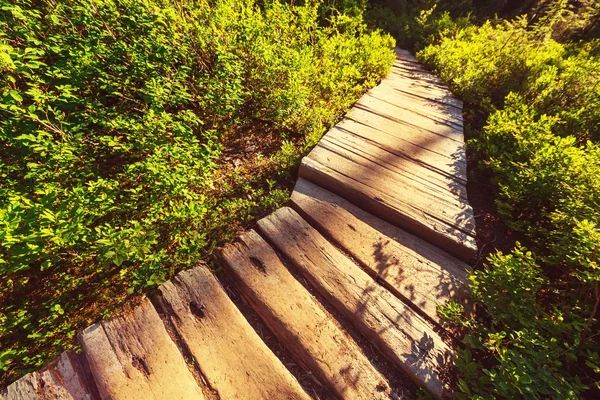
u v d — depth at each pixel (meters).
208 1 4.70
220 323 2.18
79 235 2.41
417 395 1.94
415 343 2.14
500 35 7.62
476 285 2.32
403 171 3.63
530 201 3.28
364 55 6.40
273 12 5.41
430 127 4.68
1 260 2.09
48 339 2.24
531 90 5.48
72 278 2.54
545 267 2.84
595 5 9.18
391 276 2.61
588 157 3.08
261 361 2.01
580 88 5.08
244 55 4.42
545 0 10.67
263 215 3.20
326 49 5.70
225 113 4.10
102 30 3.79
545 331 2.04
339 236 2.93
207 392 1.85
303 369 2.08
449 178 3.61
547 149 3.36
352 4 8.87
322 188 3.50
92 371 1.87
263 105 4.46
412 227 3.05
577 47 9.28
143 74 3.60
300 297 2.38
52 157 2.70
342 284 2.48
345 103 4.98
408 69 7.73
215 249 2.71
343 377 1.96
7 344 2.22
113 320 2.12
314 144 4.06
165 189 2.91
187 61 4.09
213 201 3.29
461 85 6.19
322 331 2.19
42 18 3.78
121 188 3.28
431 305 2.41
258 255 2.64
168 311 2.21
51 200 2.28
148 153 3.35
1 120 2.99
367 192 3.24
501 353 1.82
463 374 1.99
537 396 1.57
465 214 3.11
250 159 4.00
